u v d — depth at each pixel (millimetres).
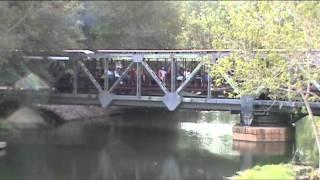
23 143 33375
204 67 36469
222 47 22250
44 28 40188
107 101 39094
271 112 33500
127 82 40469
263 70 20516
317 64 19297
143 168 26641
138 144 33688
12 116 39250
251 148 31188
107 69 39406
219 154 29703
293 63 19109
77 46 44219
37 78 40562
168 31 56938
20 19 38531
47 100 41250
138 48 55344
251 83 21828
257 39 19516
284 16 18422
